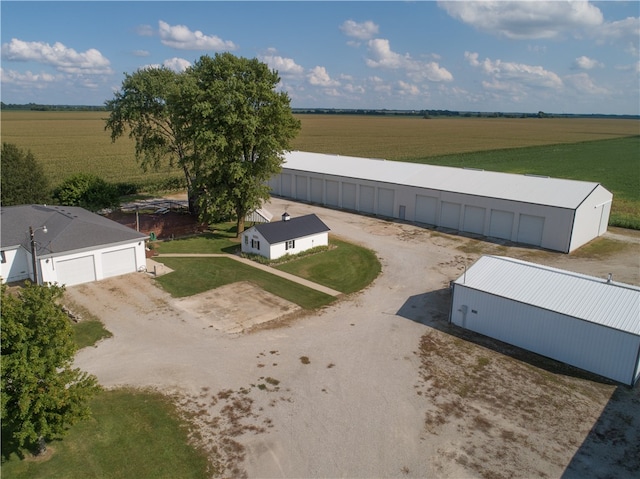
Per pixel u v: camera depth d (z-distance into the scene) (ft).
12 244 110.42
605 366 72.90
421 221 166.40
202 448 57.41
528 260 126.11
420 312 95.61
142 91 161.79
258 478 53.01
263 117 138.10
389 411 64.49
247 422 62.18
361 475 53.47
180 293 104.12
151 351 79.77
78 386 53.93
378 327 88.99
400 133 570.46
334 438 59.31
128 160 305.94
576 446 58.13
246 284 109.70
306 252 131.13
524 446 58.08
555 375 73.56
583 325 74.02
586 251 134.21
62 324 54.95
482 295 84.89
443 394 68.44
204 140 131.85
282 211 183.42
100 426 60.85
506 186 151.53
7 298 53.06
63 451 56.34
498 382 71.56
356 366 75.61
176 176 248.32
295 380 71.67
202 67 138.62
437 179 167.32
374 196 178.70
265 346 81.66
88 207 161.79
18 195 151.53
